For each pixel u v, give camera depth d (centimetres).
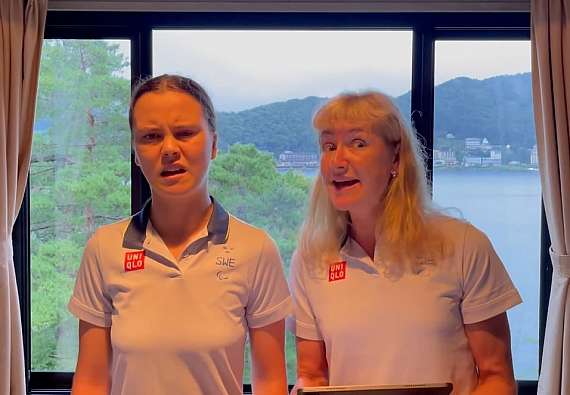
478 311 131
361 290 134
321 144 136
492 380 132
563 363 233
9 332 237
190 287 124
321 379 143
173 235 130
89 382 131
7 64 239
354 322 133
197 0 255
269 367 133
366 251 139
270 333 133
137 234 129
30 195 271
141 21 262
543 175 240
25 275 269
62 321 274
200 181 125
